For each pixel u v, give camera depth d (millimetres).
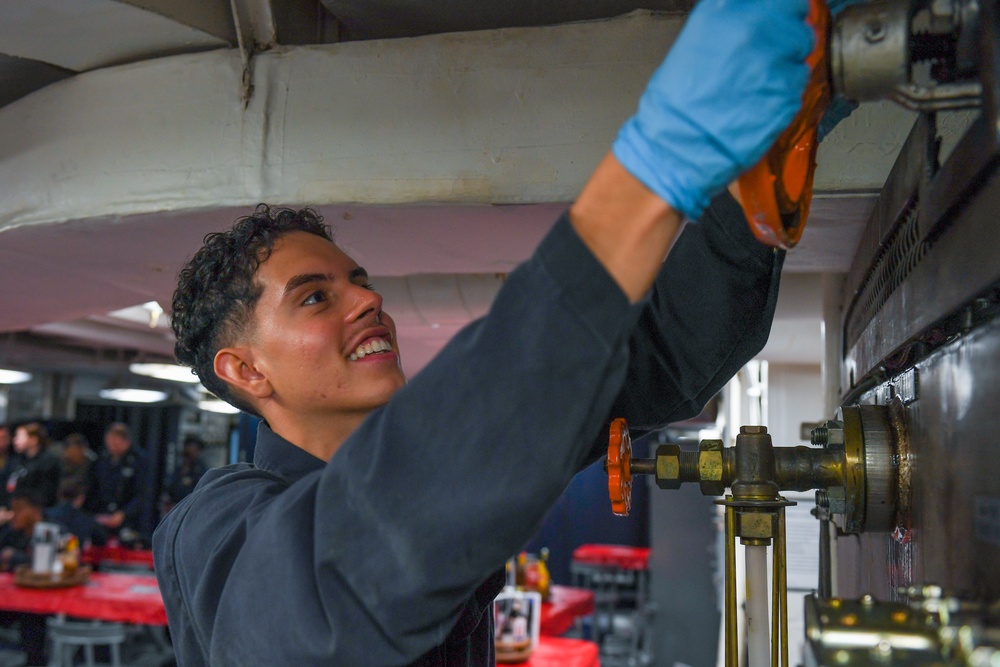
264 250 1082
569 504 9875
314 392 1065
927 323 754
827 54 570
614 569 7828
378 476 667
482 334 644
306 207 1698
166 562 1072
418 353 4625
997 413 565
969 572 621
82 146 1876
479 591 1080
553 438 619
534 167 1585
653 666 6340
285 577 734
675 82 549
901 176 933
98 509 7645
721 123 538
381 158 1657
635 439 1198
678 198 566
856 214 1498
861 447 858
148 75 1834
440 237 1907
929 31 591
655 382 1082
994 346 572
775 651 785
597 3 1657
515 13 1725
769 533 787
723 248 996
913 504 821
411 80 1660
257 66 1745
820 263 1852
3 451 7203
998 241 536
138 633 6137
